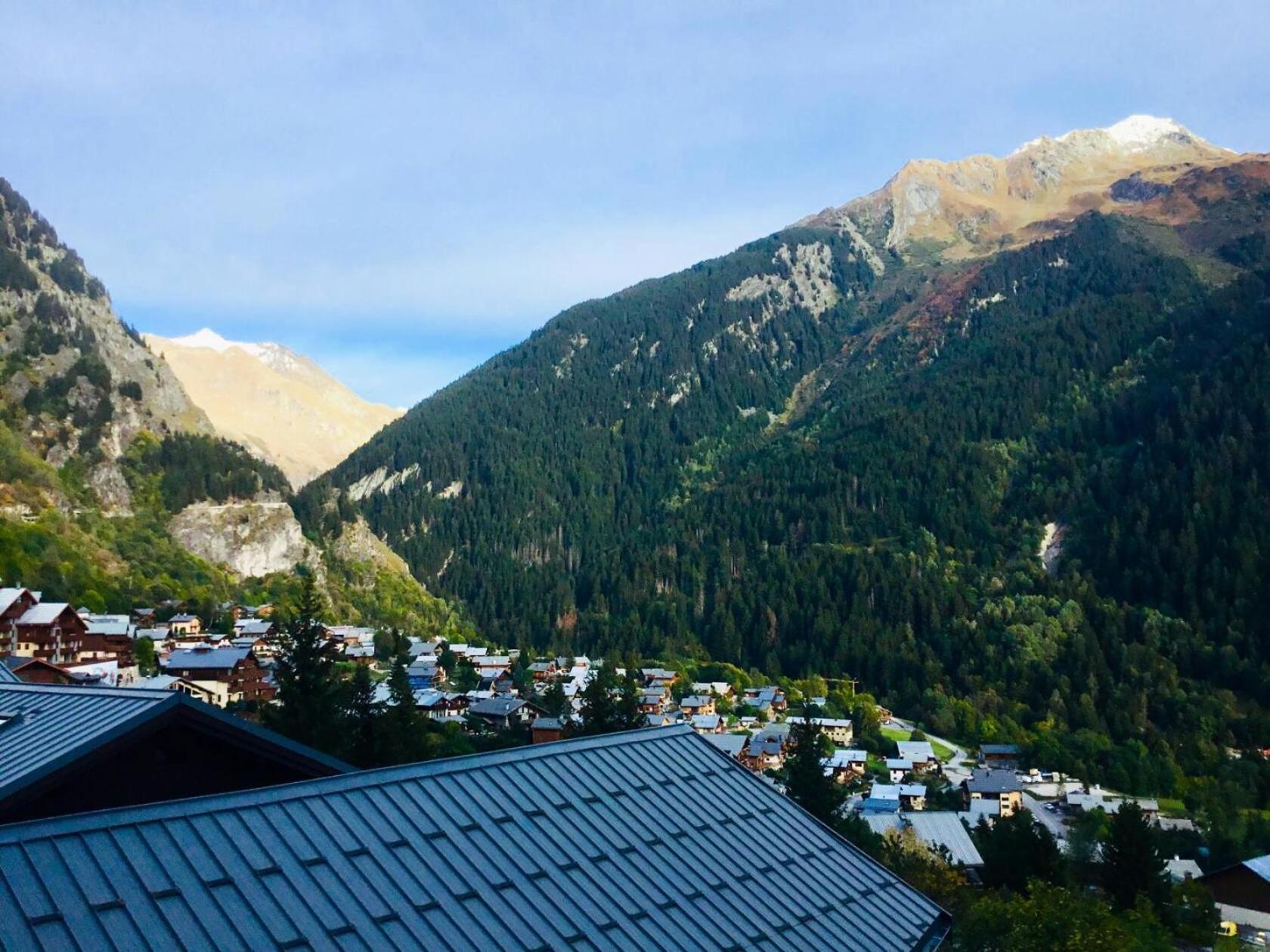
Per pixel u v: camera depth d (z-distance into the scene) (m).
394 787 18.70
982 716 159.00
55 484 173.38
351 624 190.50
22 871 13.68
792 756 66.62
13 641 106.62
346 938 14.80
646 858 19.73
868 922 20.88
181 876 14.73
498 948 15.77
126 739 20.09
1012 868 63.47
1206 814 109.75
